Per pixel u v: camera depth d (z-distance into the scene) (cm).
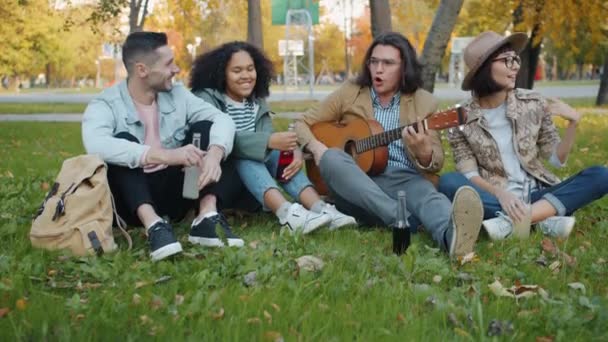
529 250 418
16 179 743
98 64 7844
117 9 2277
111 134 445
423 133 466
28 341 276
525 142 485
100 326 289
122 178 424
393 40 513
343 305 318
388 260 384
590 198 466
